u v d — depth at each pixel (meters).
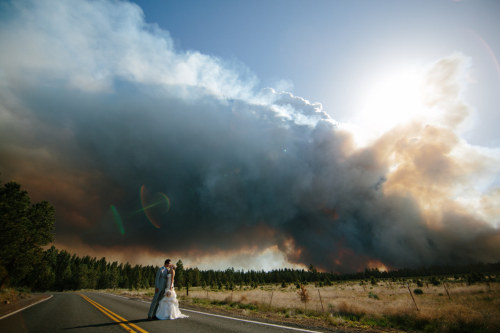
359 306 13.23
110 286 118.19
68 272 103.00
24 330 6.79
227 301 19.50
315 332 6.82
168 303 8.67
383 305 15.05
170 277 8.94
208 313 10.86
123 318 8.80
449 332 8.45
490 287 23.92
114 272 123.12
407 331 8.62
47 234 34.19
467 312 9.27
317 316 11.62
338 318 10.13
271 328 7.26
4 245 23.81
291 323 8.56
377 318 10.70
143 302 17.03
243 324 7.87
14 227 24.67
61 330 6.71
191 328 6.89
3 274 27.66
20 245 28.00
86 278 107.44
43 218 33.44
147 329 6.66
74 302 17.47
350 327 8.59
